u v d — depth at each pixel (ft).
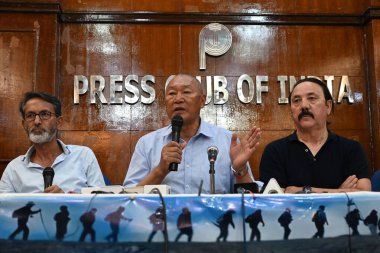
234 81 14.84
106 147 14.38
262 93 14.82
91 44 14.79
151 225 5.13
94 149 14.33
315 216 5.25
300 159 9.09
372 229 5.31
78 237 5.11
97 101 14.53
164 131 9.00
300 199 5.28
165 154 7.57
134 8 15.05
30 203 5.14
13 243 5.09
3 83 14.17
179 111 8.68
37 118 9.45
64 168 9.79
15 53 14.33
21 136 13.97
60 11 14.64
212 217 5.17
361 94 15.01
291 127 14.66
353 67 15.12
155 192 6.10
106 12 14.82
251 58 14.97
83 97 14.52
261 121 14.67
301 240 5.21
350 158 9.04
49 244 5.10
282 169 9.15
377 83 14.64
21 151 13.91
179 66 14.82
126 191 6.24
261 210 5.21
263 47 15.05
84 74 14.64
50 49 14.42
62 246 5.10
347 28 15.29
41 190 9.45
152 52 14.85
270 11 15.20
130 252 5.10
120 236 5.11
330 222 5.26
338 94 14.93
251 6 15.19
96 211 5.15
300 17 15.15
